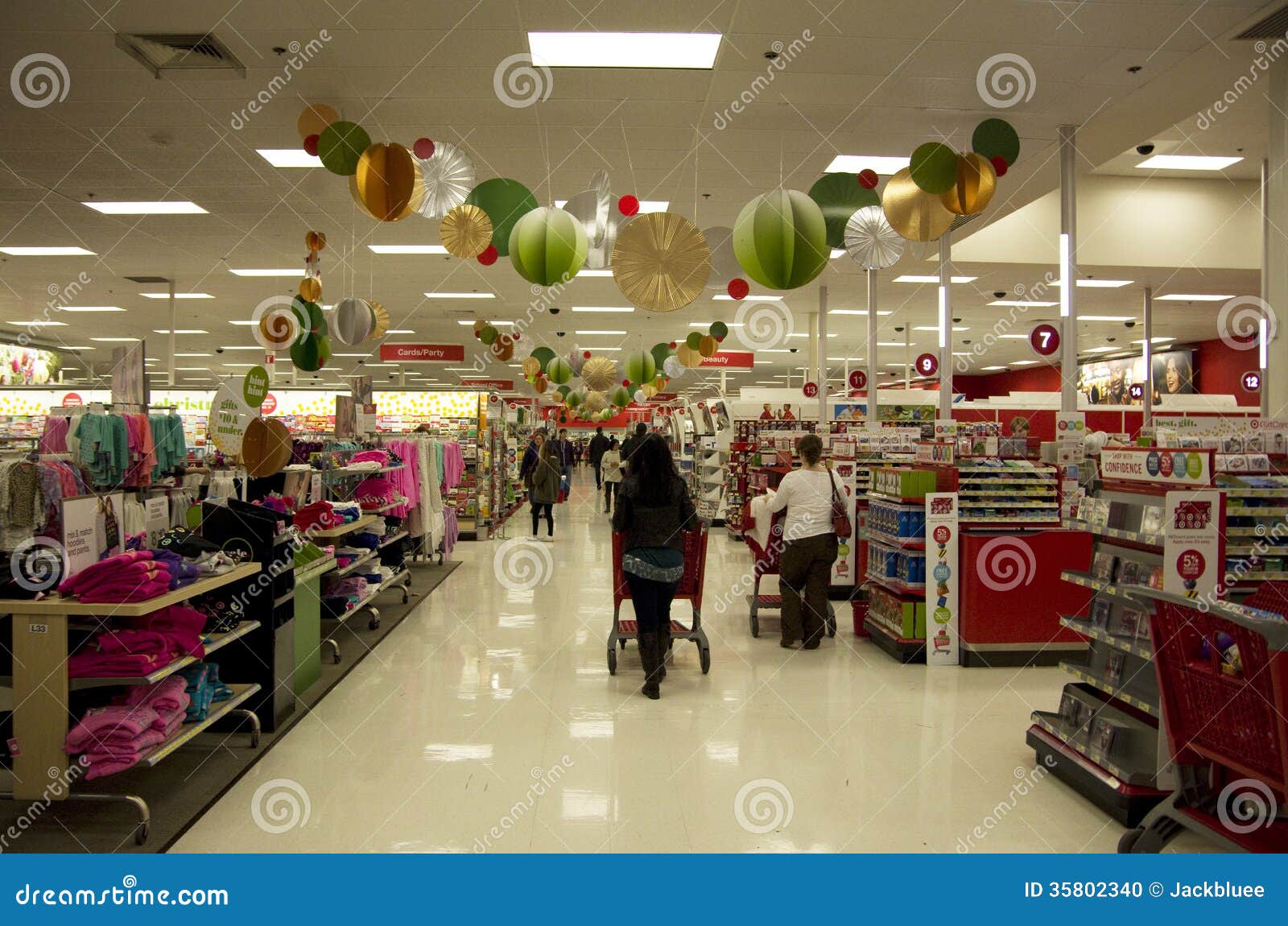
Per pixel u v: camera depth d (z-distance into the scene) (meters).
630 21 5.16
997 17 5.13
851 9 5.02
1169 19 5.18
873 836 3.07
